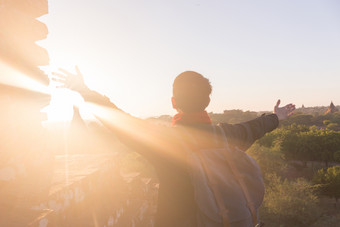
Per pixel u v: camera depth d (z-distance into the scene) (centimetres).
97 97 121
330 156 5425
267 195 2439
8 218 184
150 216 618
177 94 132
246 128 141
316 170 5259
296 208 2231
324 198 3497
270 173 2948
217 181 111
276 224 2195
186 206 116
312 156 5616
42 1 250
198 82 131
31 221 181
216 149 121
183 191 116
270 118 156
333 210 3025
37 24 242
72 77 124
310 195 2458
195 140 121
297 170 5331
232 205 109
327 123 13050
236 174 115
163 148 115
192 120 129
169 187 117
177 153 116
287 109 164
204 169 113
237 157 122
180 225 115
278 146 4188
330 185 3297
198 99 130
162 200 119
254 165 122
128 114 125
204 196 108
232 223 108
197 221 112
